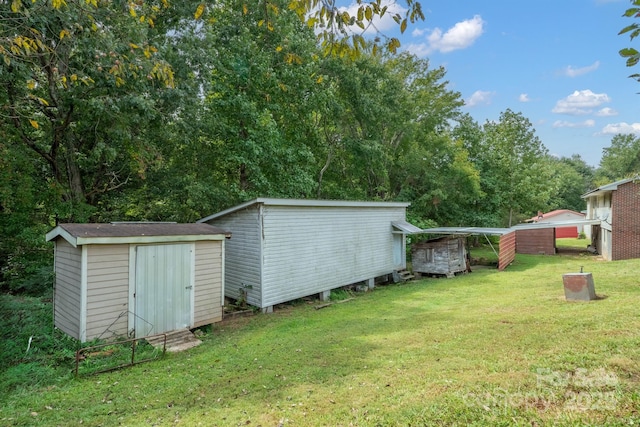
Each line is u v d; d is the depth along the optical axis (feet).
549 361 15.28
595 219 71.77
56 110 34.88
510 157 85.87
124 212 48.98
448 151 72.64
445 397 12.85
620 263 52.06
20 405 15.21
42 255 36.06
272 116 53.21
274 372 18.13
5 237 34.14
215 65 44.86
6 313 25.57
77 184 40.40
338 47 11.46
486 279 47.03
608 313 22.09
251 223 34.22
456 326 23.84
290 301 37.58
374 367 17.63
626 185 58.23
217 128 46.93
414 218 65.36
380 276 48.55
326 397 14.42
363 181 73.87
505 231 54.34
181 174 48.37
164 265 25.62
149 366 19.99
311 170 61.16
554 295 31.42
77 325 22.22
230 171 54.34
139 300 24.31
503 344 18.63
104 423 13.58
